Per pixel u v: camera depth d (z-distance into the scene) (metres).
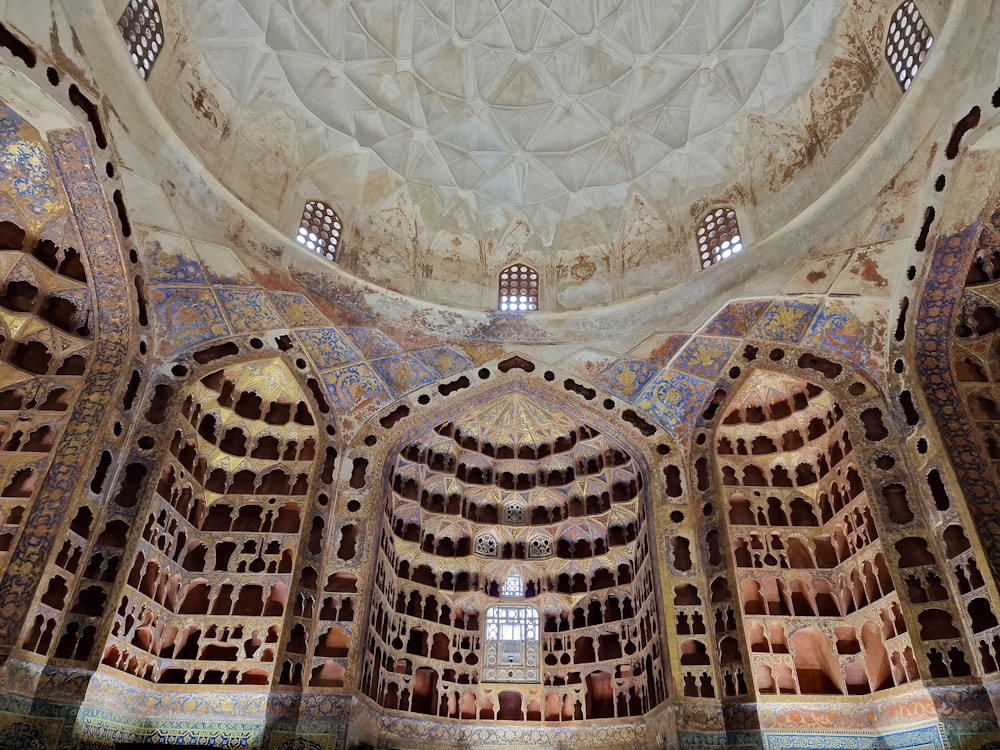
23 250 12.67
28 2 10.40
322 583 14.75
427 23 17.20
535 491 18.88
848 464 14.76
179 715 13.11
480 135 18.31
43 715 11.08
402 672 16.45
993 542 11.80
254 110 15.79
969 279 13.20
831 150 14.85
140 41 12.92
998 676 11.13
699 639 14.05
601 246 18.34
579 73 17.97
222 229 14.69
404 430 16.84
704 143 17.14
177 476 14.88
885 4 13.48
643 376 16.64
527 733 16.27
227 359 15.46
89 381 13.42
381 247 17.59
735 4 16.05
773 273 15.11
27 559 11.64
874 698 12.98
